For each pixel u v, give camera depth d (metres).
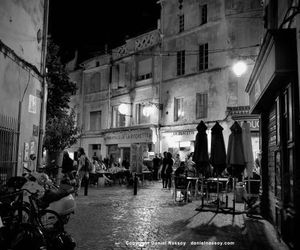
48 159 19.45
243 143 11.33
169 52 27.72
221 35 24.28
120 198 14.16
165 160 18.78
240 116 20.92
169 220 9.40
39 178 7.47
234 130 10.62
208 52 25.02
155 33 28.94
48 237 5.85
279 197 8.05
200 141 11.79
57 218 6.27
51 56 23.97
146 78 29.36
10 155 10.07
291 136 6.88
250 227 8.66
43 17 14.14
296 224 6.39
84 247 6.52
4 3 10.03
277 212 8.26
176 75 27.12
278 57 6.77
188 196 14.05
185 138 25.69
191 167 14.97
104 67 33.09
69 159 14.85
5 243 5.37
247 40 23.20
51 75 23.61
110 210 10.96
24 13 11.73
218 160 11.14
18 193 6.00
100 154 33.09
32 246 5.50
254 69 9.65
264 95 8.83
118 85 32.19
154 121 28.09
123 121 31.22
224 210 11.01
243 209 11.42
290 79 6.91
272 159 9.38
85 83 35.56
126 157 30.22
